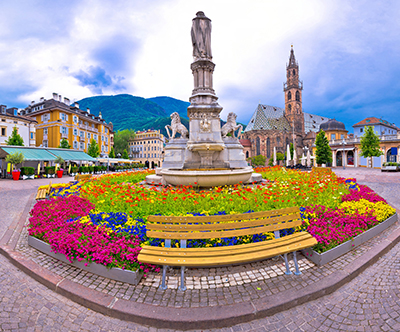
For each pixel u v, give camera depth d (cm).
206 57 993
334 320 274
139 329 265
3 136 3869
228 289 325
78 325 270
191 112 959
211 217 354
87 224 461
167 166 1059
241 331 259
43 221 498
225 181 814
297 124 8950
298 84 8994
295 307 297
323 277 348
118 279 347
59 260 417
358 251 435
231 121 1030
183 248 337
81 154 3559
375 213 566
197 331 262
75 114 4894
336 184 825
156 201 566
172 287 332
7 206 890
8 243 501
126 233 409
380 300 306
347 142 5191
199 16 988
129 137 10200
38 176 2495
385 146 4369
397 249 466
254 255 322
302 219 454
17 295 324
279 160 7744
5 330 258
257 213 371
